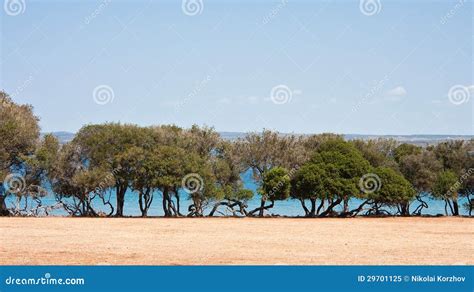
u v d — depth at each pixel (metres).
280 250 40.44
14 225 60.84
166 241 45.88
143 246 42.12
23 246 41.19
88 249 39.91
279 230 58.53
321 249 41.25
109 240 46.09
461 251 40.81
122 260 34.91
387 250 41.09
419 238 50.81
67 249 39.78
